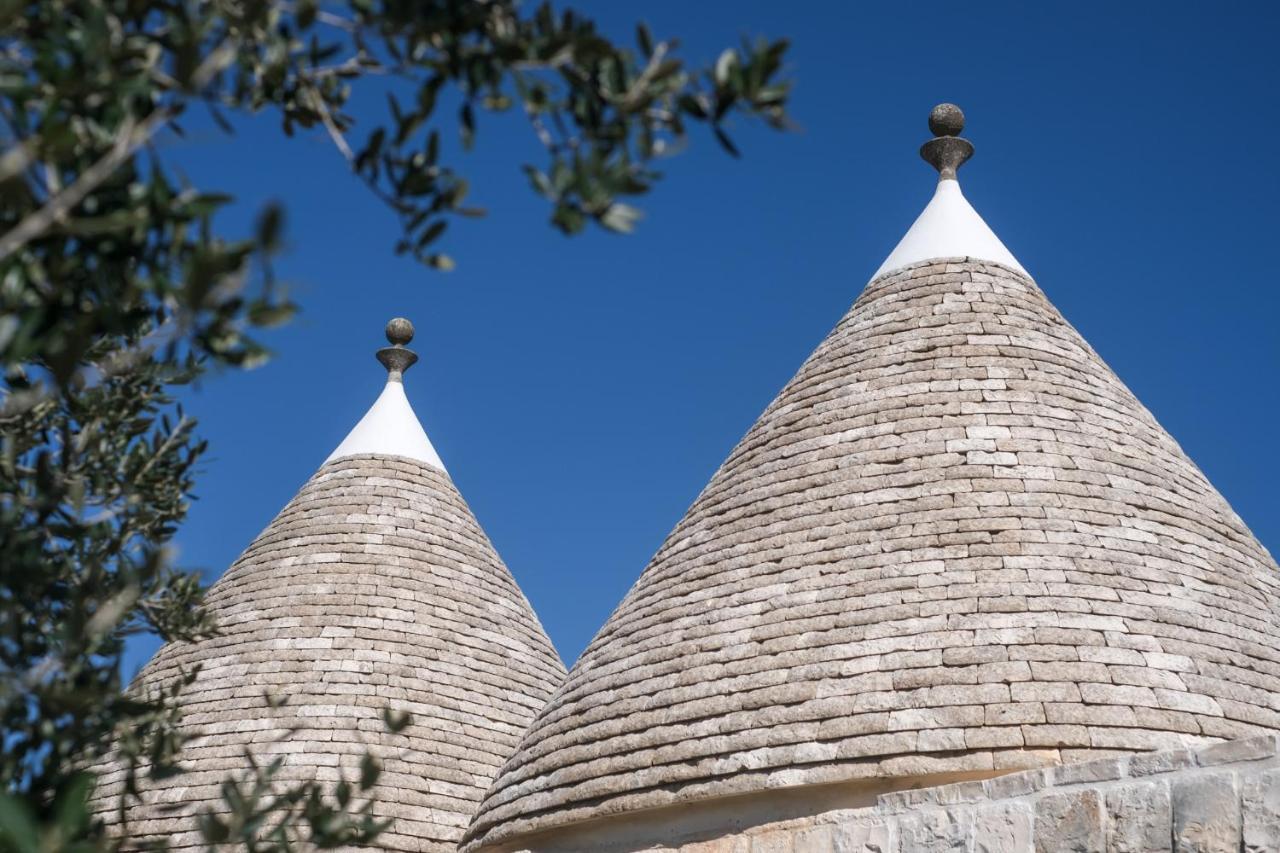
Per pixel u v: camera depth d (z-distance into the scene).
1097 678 13.11
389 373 24.98
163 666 20.88
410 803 19.08
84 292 5.75
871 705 13.27
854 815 12.98
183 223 5.55
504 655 22.12
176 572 7.23
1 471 6.48
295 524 22.58
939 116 19.42
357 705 19.95
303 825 18.00
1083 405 16.23
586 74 5.79
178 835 17.97
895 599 14.14
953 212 18.67
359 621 21.08
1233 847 8.12
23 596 6.15
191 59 5.16
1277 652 14.33
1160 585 14.26
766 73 5.76
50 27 5.21
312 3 5.66
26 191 4.75
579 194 5.55
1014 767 12.55
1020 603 13.80
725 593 15.34
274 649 20.56
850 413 16.44
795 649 14.16
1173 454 16.50
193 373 7.08
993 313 17.20
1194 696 13.16
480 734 20.64
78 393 6.69
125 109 5.16
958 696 13.08
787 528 15.56
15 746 5.86
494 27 5.72
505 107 5.88
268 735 19.33
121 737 6.83
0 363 5.36
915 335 17.03
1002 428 15.70
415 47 5.75
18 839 4.41
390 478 23.34
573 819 14.74
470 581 22.72
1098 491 15.13
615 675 15.62
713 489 17.12
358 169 6.02
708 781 13.73
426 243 6.03
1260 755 8.22
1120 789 8.85
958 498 14.97
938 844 9.78
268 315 5.74
